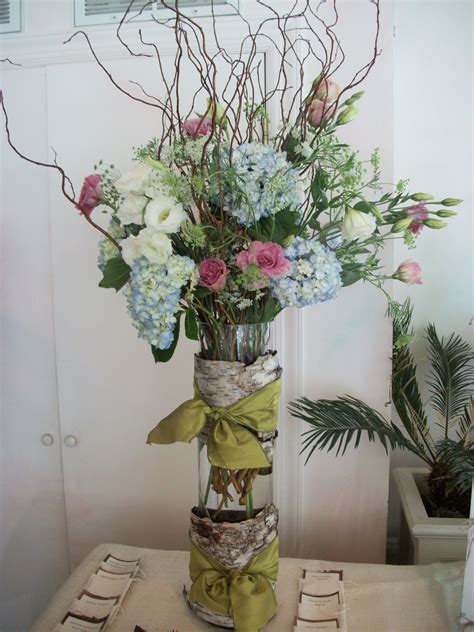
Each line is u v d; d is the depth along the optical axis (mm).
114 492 1539
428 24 1500
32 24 1396
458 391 1456
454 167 1535
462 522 1287
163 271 817
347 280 1034
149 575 1184
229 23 1318
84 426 1520
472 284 1575
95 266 1450
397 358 1438
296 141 966
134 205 846
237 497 998
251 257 830
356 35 1281
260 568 1009
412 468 1586
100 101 1394
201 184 826
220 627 1015
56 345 1496
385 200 1067
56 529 1598
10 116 1445
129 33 1354
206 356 1008
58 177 1432
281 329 1388
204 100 1355
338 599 1079
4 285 1514
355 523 1441
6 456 1585
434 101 1521
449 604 1057
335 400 1388
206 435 1000
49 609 1074
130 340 1467
